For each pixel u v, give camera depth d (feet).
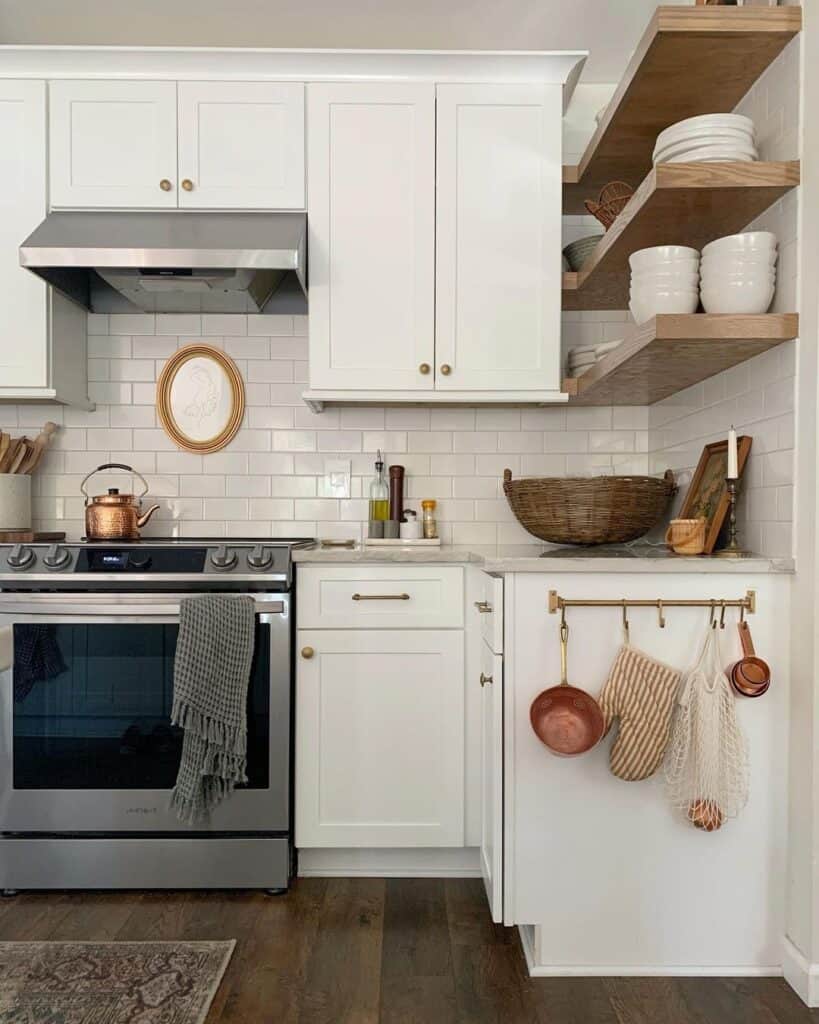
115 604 7.33
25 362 8.31
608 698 5.94
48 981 5.93
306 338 9.48
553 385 8.39
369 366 8.33
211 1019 5.52
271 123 8.25
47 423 9.25
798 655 6.04
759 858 6.18
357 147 8.28
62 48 8.01
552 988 5.95
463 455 9.53
